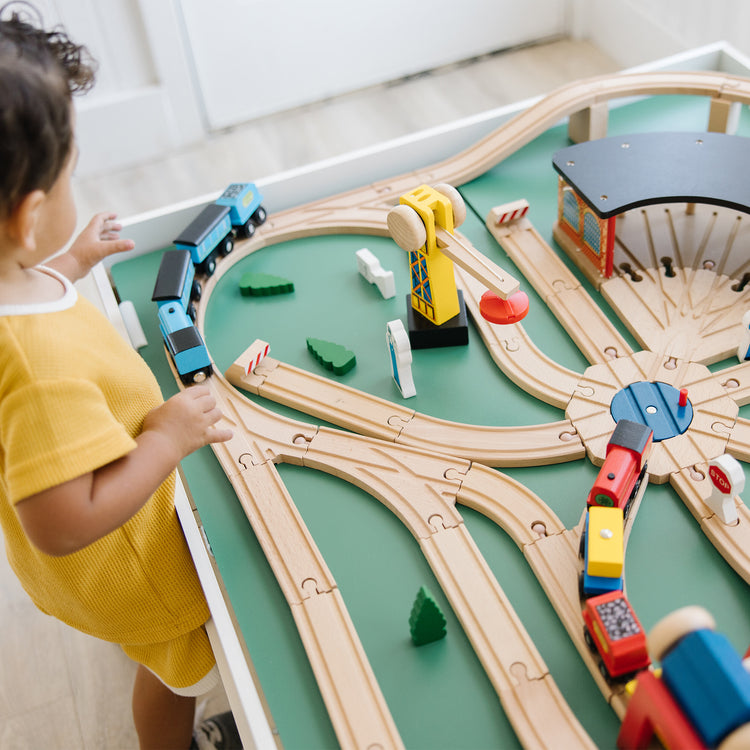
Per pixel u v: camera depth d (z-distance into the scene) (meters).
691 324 1.03
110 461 0.69
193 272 1.15
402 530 0.89
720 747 0.54
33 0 2.18
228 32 2.46
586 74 2.67
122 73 2.42
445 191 1.00
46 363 0.66
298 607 0.81
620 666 0.70
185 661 0.96
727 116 1.29
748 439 0.90
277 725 0.75
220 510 0.93
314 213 1.30
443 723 0.73
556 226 1.20
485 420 0.98
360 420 0.98
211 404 0.80
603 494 0.80
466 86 2.69
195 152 2.58
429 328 1.07
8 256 0.67
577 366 1.03
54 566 0.82
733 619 0.78
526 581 0.82
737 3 2.12
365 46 2.64
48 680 1.42
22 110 0.59
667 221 1.18
